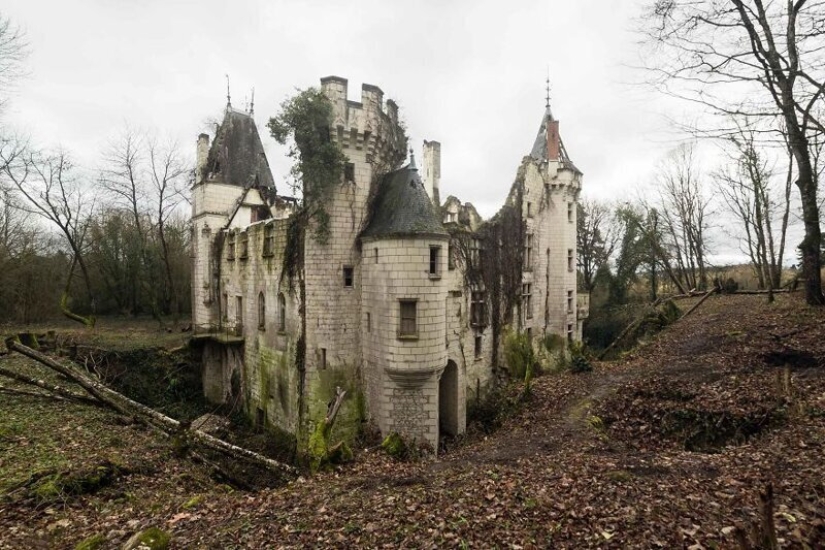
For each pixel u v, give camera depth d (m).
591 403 17.98
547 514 8.35
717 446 13.35
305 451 18.48
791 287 25.97
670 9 14.62
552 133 33.78
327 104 20.41
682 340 22.91
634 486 9.23
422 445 20.00
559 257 33.62
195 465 14.07
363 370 22.02
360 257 22.09
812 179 19.78
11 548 7.86
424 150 31.28
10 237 38.59
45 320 40.12
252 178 33.56
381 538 8.12
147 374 29.20
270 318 25.28
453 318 24.97
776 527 6.73
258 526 8.88
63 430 14.13
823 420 11.18
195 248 32.78
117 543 8.27
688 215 41.84
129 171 40.25
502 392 26.12
